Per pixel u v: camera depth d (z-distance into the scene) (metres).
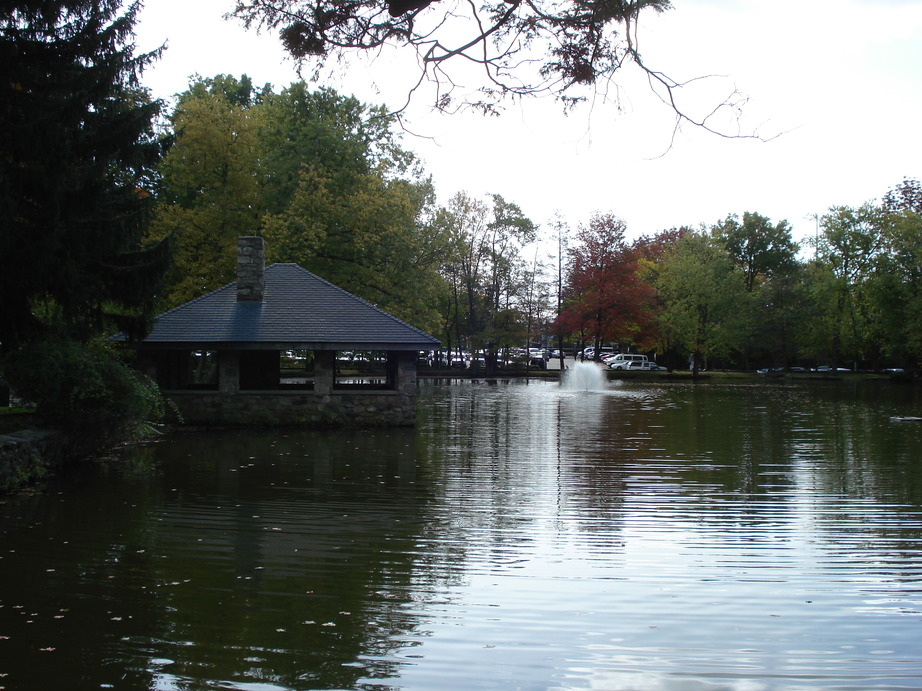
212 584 6.80
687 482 11.81
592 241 51.09
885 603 6.40
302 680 4.95
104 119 12.74
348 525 8.98
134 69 12.76
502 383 44.34
